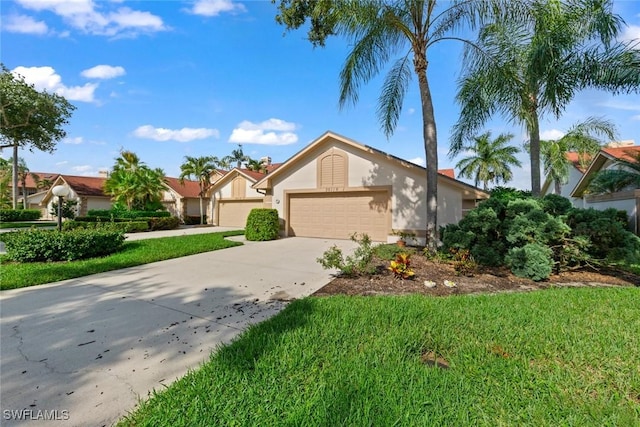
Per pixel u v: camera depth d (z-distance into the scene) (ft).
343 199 42.04
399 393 7.45
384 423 6.45
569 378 8.21
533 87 26.27
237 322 12.73
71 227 46.03
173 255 28.86
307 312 13.24
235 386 7.77
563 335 10.87
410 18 26.27
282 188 46.39
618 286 19.42
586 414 6.82
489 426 6.43
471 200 35.37
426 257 25.53
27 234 25.94
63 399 7.56
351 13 24.68
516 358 9.27
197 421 6.56
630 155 41.91
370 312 13.19
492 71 27.20
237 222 73.77
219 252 31.81
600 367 8.82
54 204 75.36
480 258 22.70
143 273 22.04
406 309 13.65
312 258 28.27
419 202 36.35
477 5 24.26
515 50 26.48
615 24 23.47
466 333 11.07
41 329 11.91
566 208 23.88
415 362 9.02
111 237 29.30
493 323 12.00
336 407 6.94
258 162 111.34
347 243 38.22
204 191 81.61
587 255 21.75
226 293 17.11
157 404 7.22
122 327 12.17
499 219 24.13
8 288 17.69
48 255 24.94
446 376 8.21
